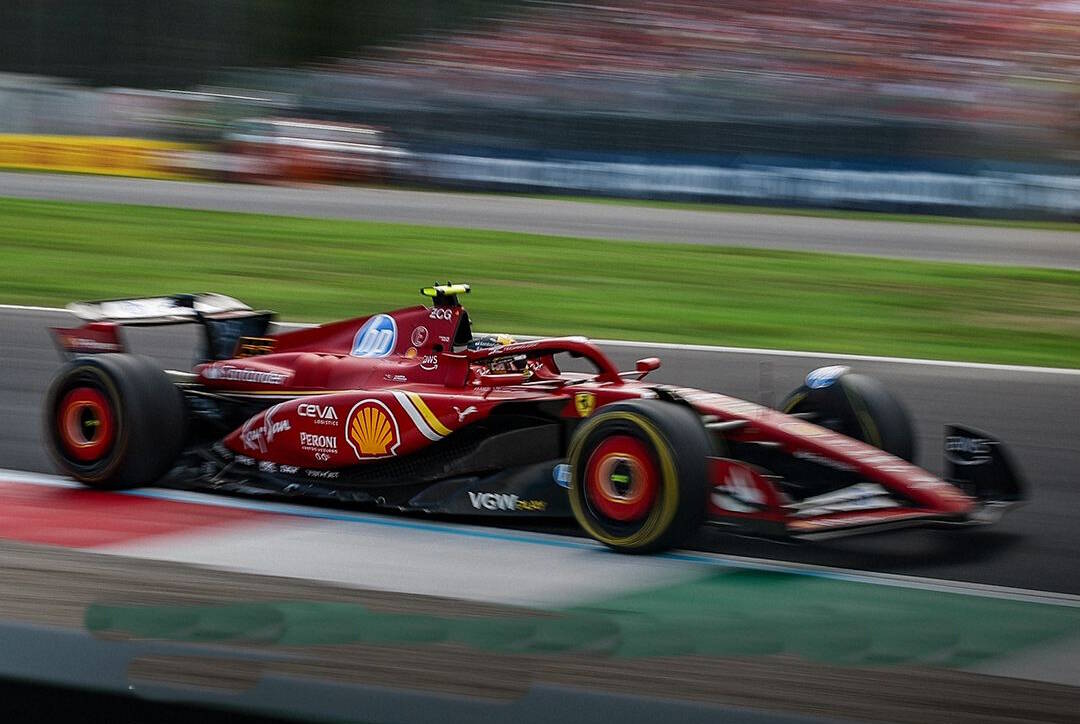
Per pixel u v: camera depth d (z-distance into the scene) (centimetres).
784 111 4106
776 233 3108
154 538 827
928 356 1725
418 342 963
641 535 798
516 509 873
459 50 5347
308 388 982
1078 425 1321
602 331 1866
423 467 918
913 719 500
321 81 4634
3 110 4575
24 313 1867
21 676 484
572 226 3138
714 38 4884
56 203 3284
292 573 751
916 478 852
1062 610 712
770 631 631
